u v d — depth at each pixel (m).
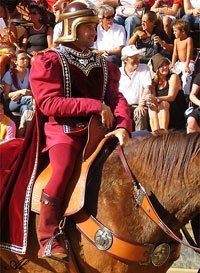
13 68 8.07
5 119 6.99
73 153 4.18
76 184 4.09
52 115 4.21
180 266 6.37
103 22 8.79
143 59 8.62
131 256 3.92
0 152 4.46
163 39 8.85
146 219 3.91
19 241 4.21
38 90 4.20
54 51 4.26
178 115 7.74
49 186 4.09
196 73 8.16
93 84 4.32
